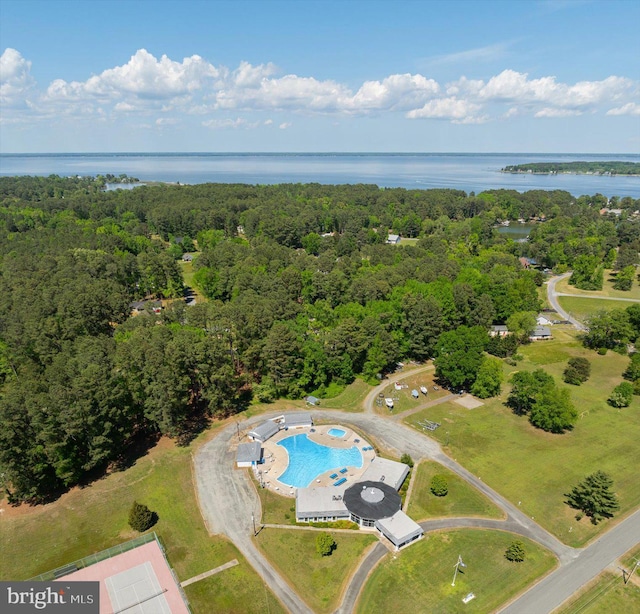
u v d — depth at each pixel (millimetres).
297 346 108688
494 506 75688
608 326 136750
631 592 60531
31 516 73750
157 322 128000
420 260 188000
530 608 58031
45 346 109250
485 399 110125
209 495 78250
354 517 71688
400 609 57812
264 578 62562
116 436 84875
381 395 111750
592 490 72000
